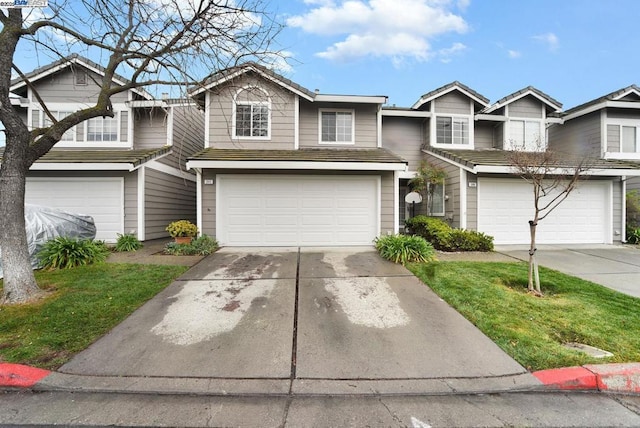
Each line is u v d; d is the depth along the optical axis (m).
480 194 10.10
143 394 2.67
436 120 12.38
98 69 10.48
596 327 3.86
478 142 13.14
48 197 9.80
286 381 2.83
